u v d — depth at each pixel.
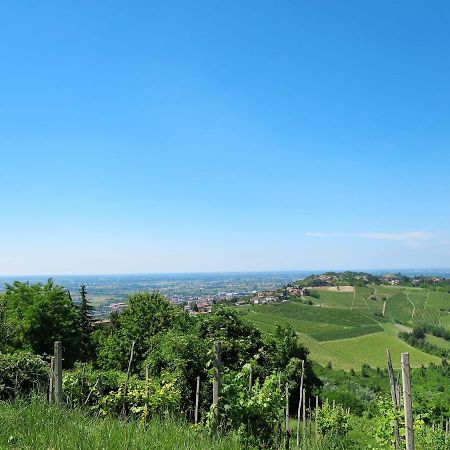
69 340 35.50
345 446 13.77
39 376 14.07
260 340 36.06
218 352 9.52
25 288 35.28
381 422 11.41
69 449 6.89
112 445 7.24
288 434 10.55
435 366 66.31
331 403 38.50
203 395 21.00
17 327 30.48
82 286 50.44
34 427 7.78
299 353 39.84
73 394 12.80
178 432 8.89
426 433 14.24
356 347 90.38
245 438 9.36
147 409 11.02
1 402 9.59
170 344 23.45
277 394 10.34
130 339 37.72
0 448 6.76
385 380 62.88
